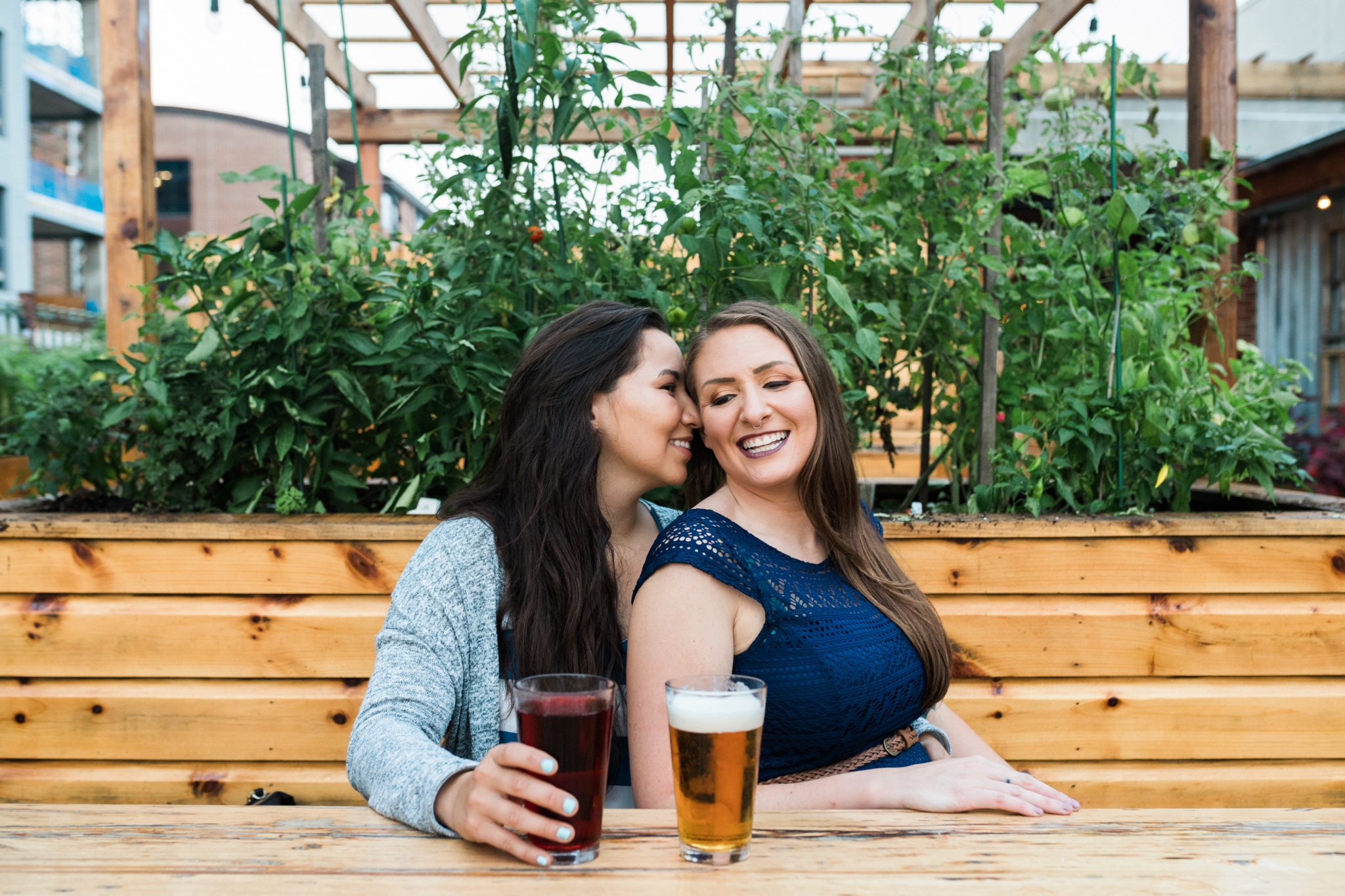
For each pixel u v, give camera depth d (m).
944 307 2.18
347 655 1.74
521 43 1.73
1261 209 6.93
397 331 1.83
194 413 1.96
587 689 0.79
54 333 10.32
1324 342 6.91
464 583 1.12
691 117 2.08
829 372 1.22
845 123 2.29
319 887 0.71
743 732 0.74
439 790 0.82
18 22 16.70
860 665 1.15
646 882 0.72
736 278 1.88
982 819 0.87
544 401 1.19
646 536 1.35
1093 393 2.04
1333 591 1.76
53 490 2.17
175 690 1.75
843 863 0.75
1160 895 0.70
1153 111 2.47
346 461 2.05
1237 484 2.46
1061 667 1.76
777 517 1.24
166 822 0.84
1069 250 2.26
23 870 0.73
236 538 1.73
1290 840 0.81
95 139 20.52
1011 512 2.01
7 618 1.74
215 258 2.19
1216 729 1.76
